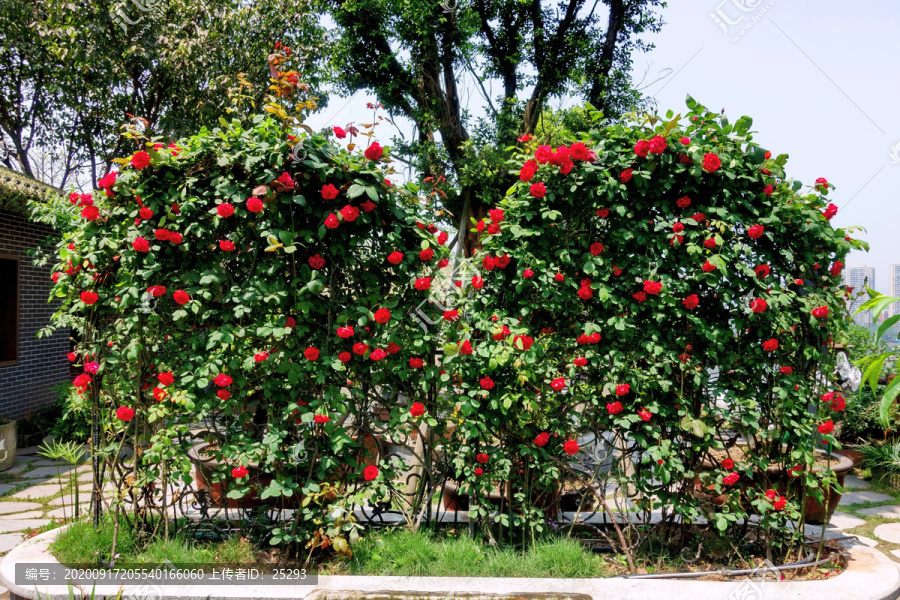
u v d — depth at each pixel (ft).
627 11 27.50
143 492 9.78
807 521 12.57
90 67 28.78
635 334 9.71
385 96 24.75
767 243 9.77
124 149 33.35
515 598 7.73
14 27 29.58
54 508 14.11
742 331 9.66
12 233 23.06
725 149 9.53
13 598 8.45
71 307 10.09
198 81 28.94
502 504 9.91
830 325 9.70
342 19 24.47
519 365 9.36
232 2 29.84
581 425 10.01
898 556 11.25
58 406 23.82
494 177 22.63
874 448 16.78
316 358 9.02
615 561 9.69
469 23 23.36
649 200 9.68
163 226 9.10
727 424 10.52
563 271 9.84
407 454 14.37
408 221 9.66
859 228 9.69
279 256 9.27
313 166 8.82
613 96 26.05
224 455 9.25
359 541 9.64
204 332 9.44
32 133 38.68
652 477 9.65
